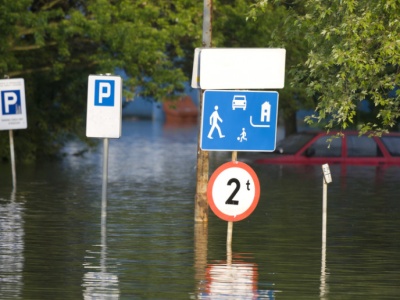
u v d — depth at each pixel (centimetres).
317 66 3031
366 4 2923
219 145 2814
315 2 3048
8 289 2322
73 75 6988
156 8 6197
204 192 3534
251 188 2828
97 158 7319
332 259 2816
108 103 3441
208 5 3503
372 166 6481
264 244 3092
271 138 2825
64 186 4947
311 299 2248
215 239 3178
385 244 3116
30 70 6544
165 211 3916
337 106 2973
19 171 5903
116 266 2650
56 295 2261
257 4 3184
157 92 6356
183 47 7012
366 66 2845
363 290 2364
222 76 2847
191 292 2312
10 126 4709
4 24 6056
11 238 3125
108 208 3991
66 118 7181
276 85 2850
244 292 2320
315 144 6550
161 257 2806
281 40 3406
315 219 3738
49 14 6084
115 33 6050
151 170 6184
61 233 3247
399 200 4428
